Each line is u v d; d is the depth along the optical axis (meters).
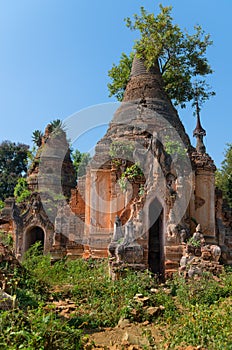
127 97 26.02
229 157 40.50
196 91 29.50
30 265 22.64
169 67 29.25
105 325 11.63
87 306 12.98
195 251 17.17
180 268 16.25
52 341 7.99
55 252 22.95
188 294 13.12
